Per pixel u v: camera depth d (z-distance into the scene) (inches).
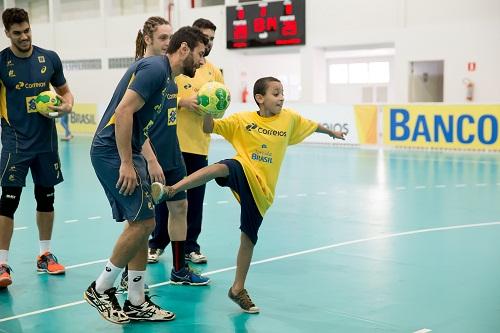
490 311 176.7
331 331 163.2
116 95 168.7
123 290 201.2
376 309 179.8
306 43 844.6
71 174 497.0
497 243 258.1
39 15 1151.0
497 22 705.6
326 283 205.8
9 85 210.5
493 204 347.3
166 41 199.8
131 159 161.0
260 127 184.1
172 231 206.4
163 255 246.1
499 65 710.5
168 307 184.9
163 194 166.2
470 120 597.3
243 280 181.5
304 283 206.1
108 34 1023.0
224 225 301.6
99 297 170.1
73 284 208.1
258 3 866.1
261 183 180.7
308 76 850.8
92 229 293.6
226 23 896.3
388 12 779.4
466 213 323.0
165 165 206.2
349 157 592.4
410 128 637.3
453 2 733.9
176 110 206.2
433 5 748.0
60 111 213.5
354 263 229.8
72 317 176.6
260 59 959.6
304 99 858.8
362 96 928.9
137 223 167.3
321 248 252.5
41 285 207.0
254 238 180.5
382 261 232.1
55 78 224.1
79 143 783.1
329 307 182.2
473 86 729.6
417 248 251.0
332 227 293.1
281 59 988.6
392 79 892.6
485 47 716.7
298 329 165.3
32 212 338.0
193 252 234.2
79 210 343.0
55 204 362.0
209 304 187.3
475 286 200.4
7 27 208.2
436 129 619.5
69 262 235.3
